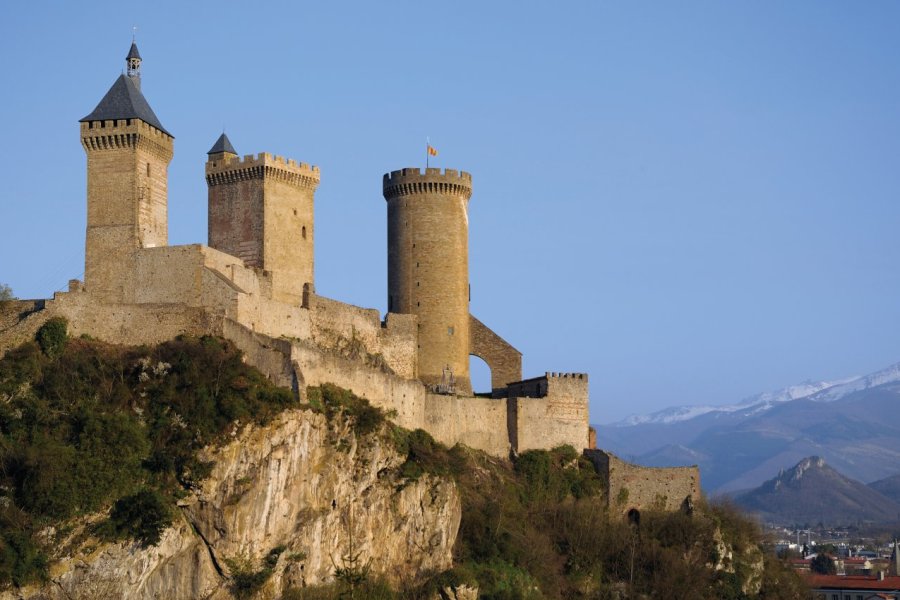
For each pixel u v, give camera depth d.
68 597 196.12
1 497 199.00
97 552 198.25
